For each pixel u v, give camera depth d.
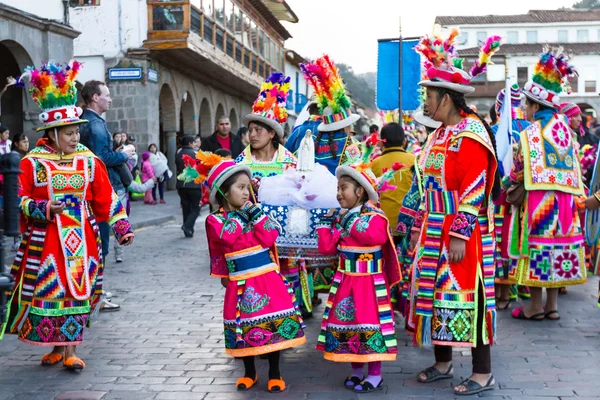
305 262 5.48
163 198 22.44
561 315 6.82
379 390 4.66
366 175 4.63
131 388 4.75
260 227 4.60
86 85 6.89
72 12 22.20
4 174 4.37
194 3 22.84
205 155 4.73
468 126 4.41
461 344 4.45
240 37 30.38
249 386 4.72
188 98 27.67
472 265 4.45
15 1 17.89
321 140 6.47
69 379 4.95
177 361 5.36
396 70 13.89
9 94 18.34
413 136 12.16
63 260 5.01
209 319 6.66
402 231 6.02
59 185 5.01
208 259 10.32
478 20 61.56
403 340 5.98
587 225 6.57
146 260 10.23
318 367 5.21
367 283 4.64
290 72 46.03
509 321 6.62
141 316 6.80
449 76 4.48
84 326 5.10
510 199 6.53
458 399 4.45
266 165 5.64
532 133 6.43
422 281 4.55
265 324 4.56
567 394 4.52
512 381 4.80
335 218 4.78
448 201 4.49
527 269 6.48
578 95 57.31
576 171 6.54
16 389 4.73
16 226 4.40
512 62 53.12
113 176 7.12
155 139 23.03
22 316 5.05
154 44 22.16
